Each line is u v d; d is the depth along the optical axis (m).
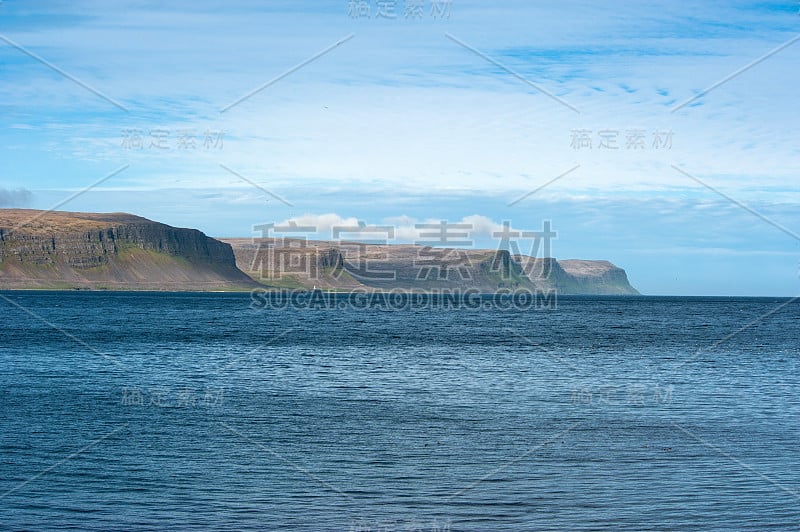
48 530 21.52
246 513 23.17
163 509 23.42
